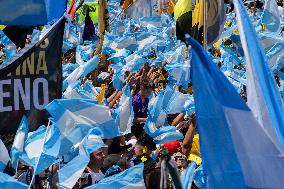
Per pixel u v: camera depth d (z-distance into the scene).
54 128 14.65
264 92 13.73
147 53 34.56
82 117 14.63
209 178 11.82
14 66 15.47
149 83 26.14
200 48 11.79
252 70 13.77
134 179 13.92
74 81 21.05
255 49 13.94
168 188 12.81
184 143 19.36
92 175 16.53
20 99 15.55
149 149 19.12
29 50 15.61
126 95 19.73
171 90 21.86
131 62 30.47
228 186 11.85
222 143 11.87
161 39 35.38
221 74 11.86
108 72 32.88
